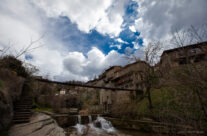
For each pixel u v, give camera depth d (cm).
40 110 1529
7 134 482
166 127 661
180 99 659
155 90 1598
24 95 1014
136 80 1923
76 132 1085
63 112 1859
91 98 3622
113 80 2653
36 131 617
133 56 1589
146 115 1208
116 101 2362
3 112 488
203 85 435
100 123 1495
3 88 582
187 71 506
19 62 986
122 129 1262
